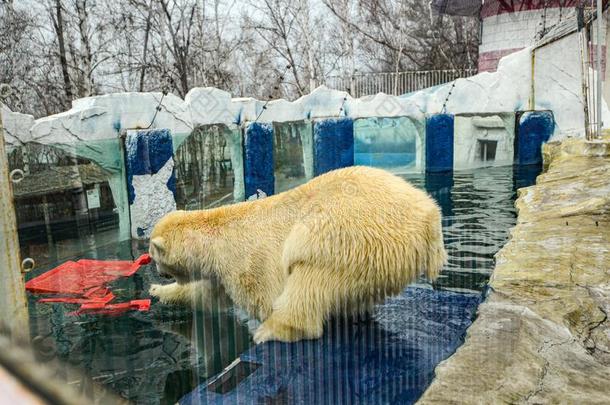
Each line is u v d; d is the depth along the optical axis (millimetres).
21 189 4164
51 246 4324
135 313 3020
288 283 2623
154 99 5781
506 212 5957
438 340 2451
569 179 5957
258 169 7254
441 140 10039
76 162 4797
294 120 8047
